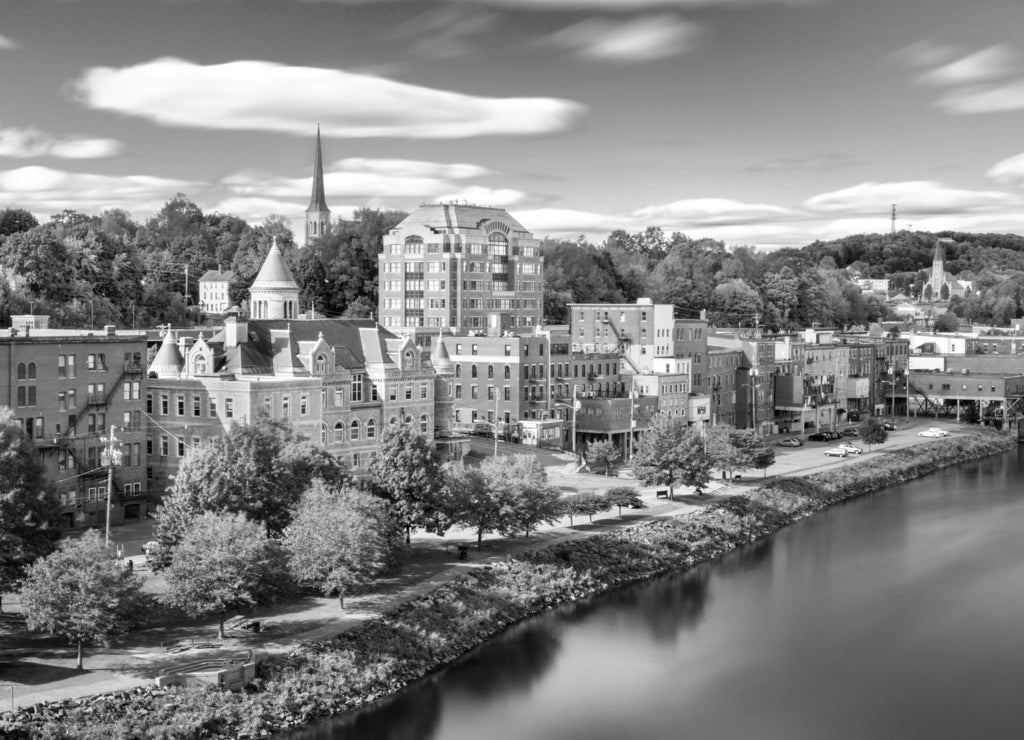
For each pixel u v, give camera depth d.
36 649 91.50
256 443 114.81
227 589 92.81
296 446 119.94
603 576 131.62
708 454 175.50
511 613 116.62
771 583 135.38
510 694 98.50
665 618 120.88
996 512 177.75
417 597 111.06
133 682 85.75
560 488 162.62
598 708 96.75
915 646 113.88
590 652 109.94
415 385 159.62
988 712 98.19
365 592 112.00
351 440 150.50
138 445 137.25
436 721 92.50
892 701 100.31
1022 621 121.81
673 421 168.75
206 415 137.25
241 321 149.00
